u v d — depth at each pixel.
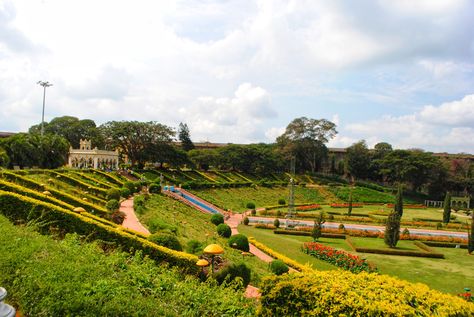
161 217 31.81
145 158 74.25
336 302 8.54
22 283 7.12
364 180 107.56
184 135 106.06
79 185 37.19
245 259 23.70
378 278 9.38
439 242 38.22
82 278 7.89
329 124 104.00
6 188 19.41
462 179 93.94
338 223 51.88
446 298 8.55
